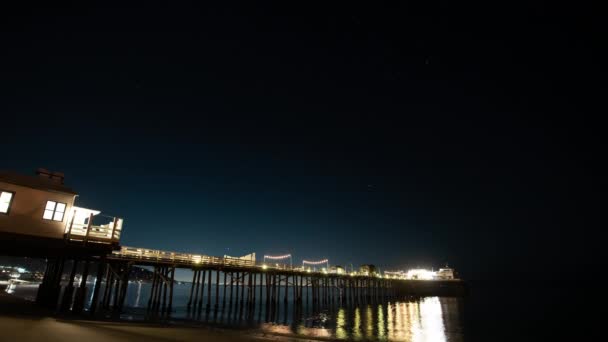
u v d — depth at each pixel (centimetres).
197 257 3575
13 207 1844
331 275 6066
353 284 7038
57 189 2012
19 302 2573
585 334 3509
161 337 1529
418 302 8262
